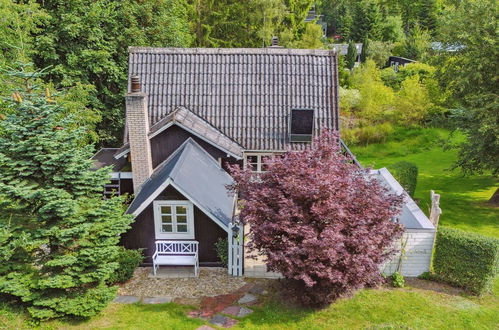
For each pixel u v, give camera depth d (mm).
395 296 11398
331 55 19578
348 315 10500
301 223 10180
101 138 24938
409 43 55844
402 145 32562
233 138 17750
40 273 10383
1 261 10055
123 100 25969
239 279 12727
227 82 18844
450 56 22141
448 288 11992
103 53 22312
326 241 9219
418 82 35938
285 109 18375
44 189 9906
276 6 40125
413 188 21266
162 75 18812
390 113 35250
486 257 11148
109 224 10891
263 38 39938
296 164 11078
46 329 9758
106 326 10070
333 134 12219
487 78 19531
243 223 11211
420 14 66500
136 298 11602
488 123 18156
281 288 12016
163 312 10773
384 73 42594
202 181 14250
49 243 10570
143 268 13617
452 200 21578
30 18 18578
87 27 22000
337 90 18812
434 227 12930
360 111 34781
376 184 11086
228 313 10742
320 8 86562
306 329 9984
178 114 16594
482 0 18750
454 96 22844
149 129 16203
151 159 16219
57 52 22219
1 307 10031
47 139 9961
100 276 10359
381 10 71312
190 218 13461
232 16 40719
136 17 25859
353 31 65312
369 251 9828
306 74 19125
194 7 38344
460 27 19391
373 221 10352
